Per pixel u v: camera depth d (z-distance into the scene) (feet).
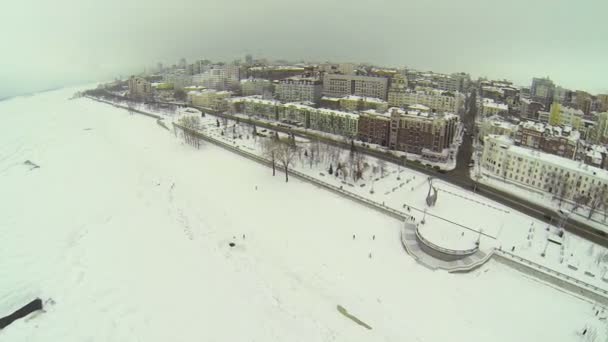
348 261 286.46
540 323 225.76
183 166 538.47
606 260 275.80
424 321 224.12
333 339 207.51
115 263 284.41
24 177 489.67
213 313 227.20
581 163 405.39
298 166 499.92
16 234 335.47
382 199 386.73
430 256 291.38
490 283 262.88
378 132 608.19
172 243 312.91
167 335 209.87
